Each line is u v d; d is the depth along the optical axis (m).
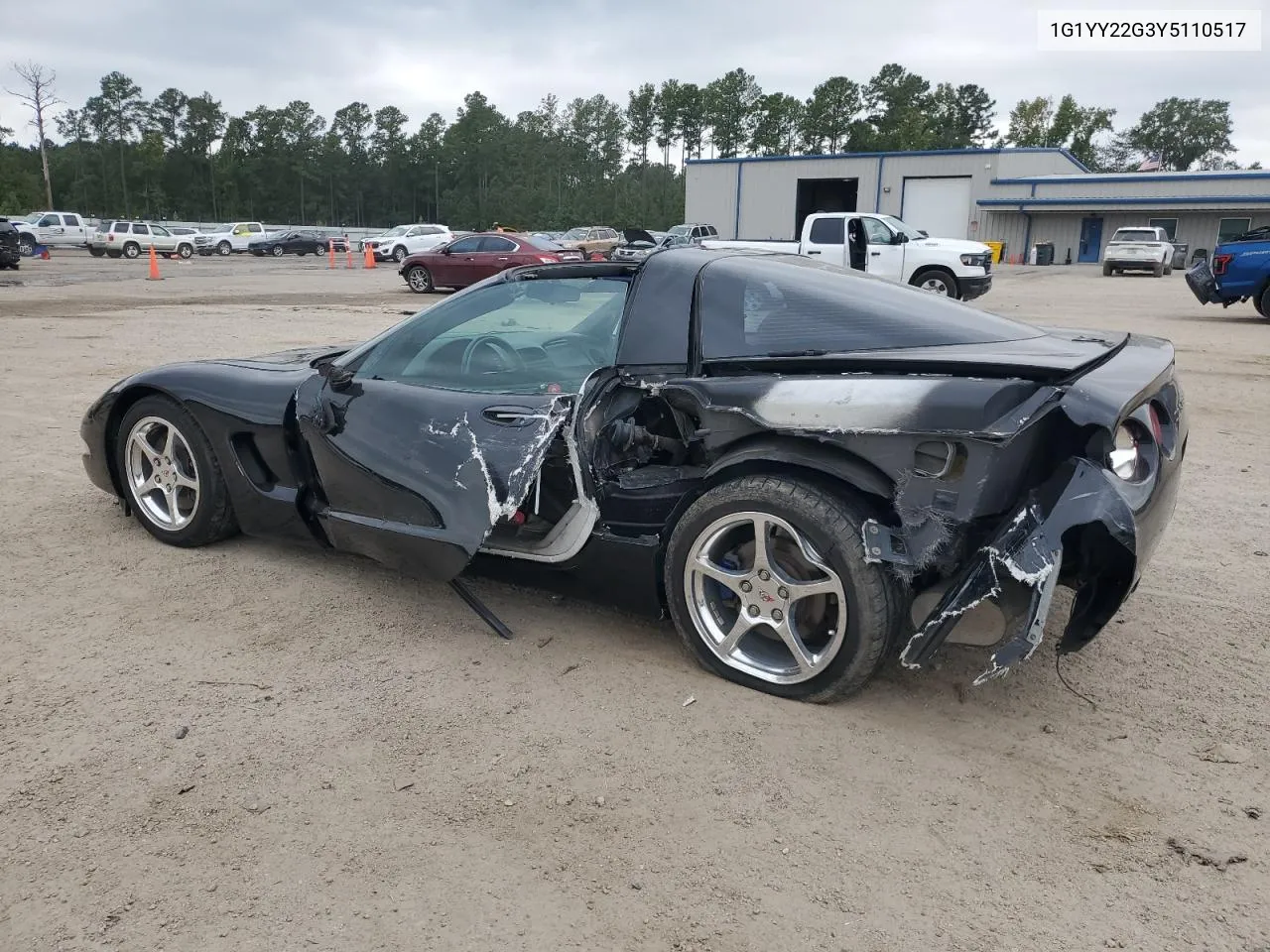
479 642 3.48
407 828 2.43
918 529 2.72
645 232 28.67
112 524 4.70
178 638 3.48
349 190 128.25
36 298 18.75
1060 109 109.81
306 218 125.25
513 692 3.11
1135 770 2.69
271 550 4.35
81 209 115.31
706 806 2.52
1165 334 13.24
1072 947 2.03
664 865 2.29
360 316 15.53
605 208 116.19
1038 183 45.97
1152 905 2.15
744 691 3.11
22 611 3.68
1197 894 2.19
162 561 4.21
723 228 52.22
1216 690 3.15
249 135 121.56
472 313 3.72
